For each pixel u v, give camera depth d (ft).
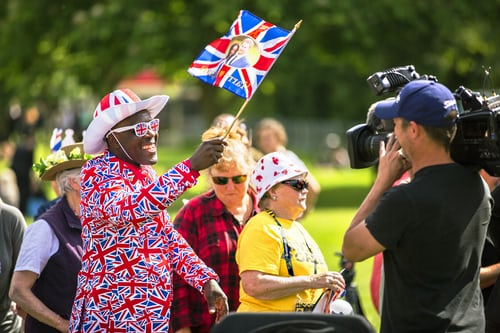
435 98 24.95
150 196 26.63
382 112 26.17
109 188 27.40
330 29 126.11
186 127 361.92
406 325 25.27
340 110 267.18
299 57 122.72
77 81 137.08
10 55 131.23
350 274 35.76
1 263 34.30
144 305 27.50
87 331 27.66
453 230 25.03
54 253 32.81
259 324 22.91
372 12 122.42
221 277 33.50
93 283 27.68
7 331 35.14
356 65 139.13
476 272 25.95
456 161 26.20
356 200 138.62
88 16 126.52
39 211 41.39
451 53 133.90
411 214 24.76
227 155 33.42
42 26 131.03
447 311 25.02
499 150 25.50
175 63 124.88
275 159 30.89
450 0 129.90
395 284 25.50
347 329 22.41
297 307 30.19
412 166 26.11
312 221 102.53
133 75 118.93
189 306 33.55
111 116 27.89
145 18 121.39
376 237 24.93
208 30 121.29
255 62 29.27
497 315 29.99
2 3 135.13
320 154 248.11
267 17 116.78
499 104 26.89
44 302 32.81
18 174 107.45
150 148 28.55
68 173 33.32
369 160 28.40
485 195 26.07
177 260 29.50
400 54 131.03
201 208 34.12
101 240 27.68
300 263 30.17
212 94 144.36
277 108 288.30
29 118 115.03
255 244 29.99
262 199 31.04
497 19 135.03
